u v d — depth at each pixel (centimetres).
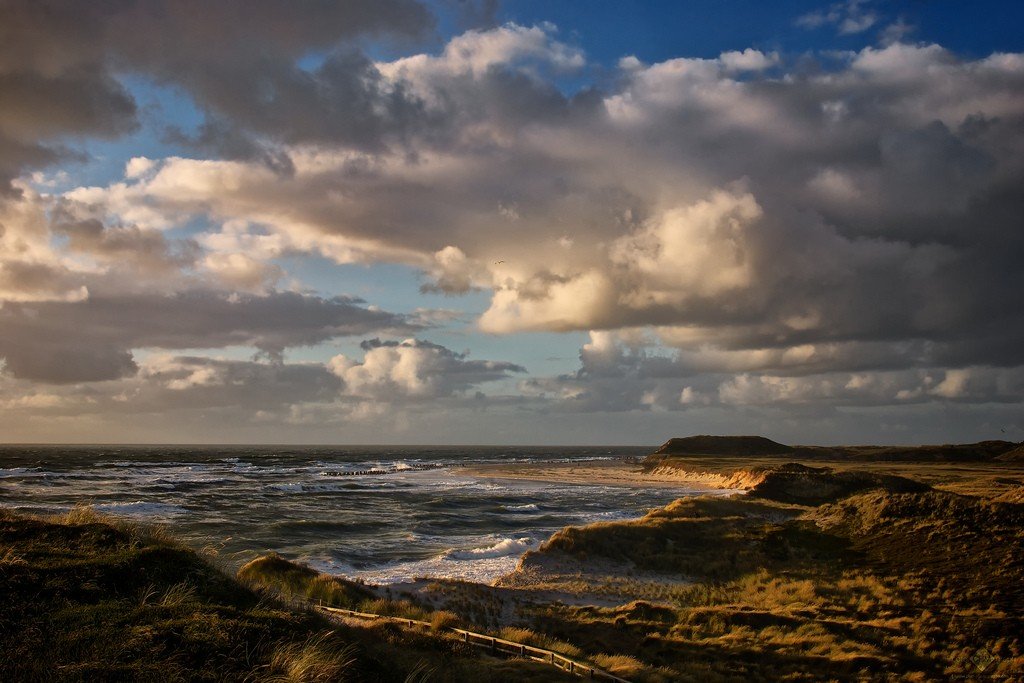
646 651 2217
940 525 3812
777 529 4400
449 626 1923
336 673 888
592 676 1598
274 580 2409
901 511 4241
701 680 1900
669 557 3953
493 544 4734
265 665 834
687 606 2962
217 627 892
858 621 2525
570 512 6888
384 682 978
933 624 2427
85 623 829
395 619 1872
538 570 3634
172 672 743
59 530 1198
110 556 1070
